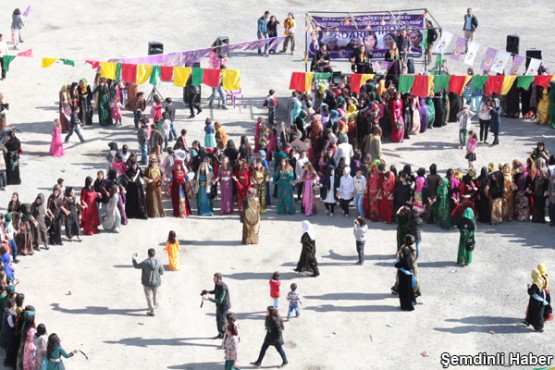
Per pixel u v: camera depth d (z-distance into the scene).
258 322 48.88
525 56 76.06
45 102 76.62
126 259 55.00
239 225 59.66
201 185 60.41
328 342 47.31
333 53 74.94
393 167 59.78
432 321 49.19
